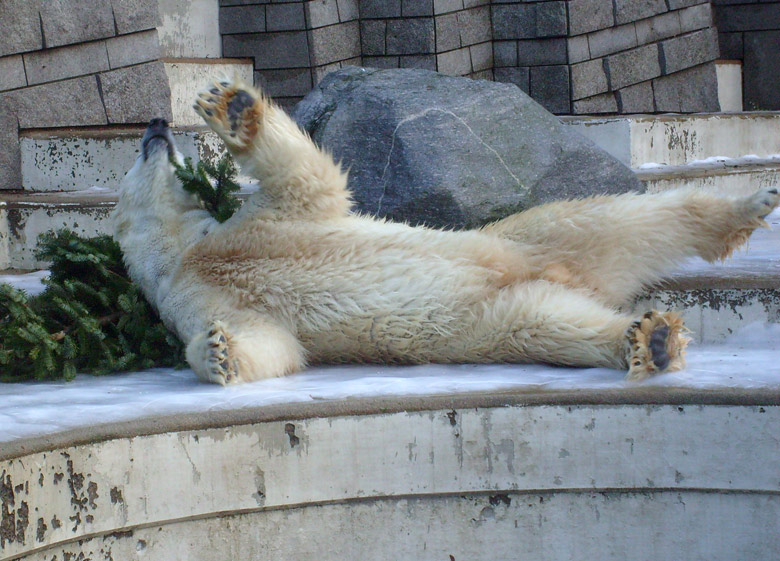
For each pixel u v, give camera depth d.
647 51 14.97
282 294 5.68
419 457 4.93
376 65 14.25
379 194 7.38
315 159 5.87
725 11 18.19
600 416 4.91
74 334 6.02
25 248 9.00
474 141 7.52
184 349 6.11
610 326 5.42
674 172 11.15
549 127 7.92
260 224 5.84
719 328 6.25
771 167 12.16
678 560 4.98
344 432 4.84
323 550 4.93
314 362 5.89
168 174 6.48
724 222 5.96
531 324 5.54
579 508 5.02
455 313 5.68
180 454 4.58
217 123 5.69
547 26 14.11
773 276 6.27
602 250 5.91
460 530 5.04
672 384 5.07
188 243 6.29
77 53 11.03
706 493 4.91
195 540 4.70
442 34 13.95
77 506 4.31
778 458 4.78
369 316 5.62
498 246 5.83
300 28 13.70
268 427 4.74
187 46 13.70
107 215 8.85
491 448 4.95
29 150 10.66
